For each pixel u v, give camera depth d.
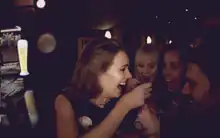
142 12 2.32
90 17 2.33
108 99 1.43
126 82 1.49
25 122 1.99
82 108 1.34
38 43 2.28
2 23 2.36
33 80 2.16
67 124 1.29
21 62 2.20
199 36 1.99
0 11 2.39
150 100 1.51
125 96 1.41
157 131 1.49
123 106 1.37
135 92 1.41
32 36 2.32
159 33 2.10
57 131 1.31
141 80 1.67
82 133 1.32
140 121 1.44
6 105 2.06
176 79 1.78
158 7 2.30
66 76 2.01
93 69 1.43
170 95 1.70
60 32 2.29
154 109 1.53
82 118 1.33
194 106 1.75
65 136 1.29
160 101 1.63
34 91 2.10
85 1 2.67
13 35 2.30
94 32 2.24
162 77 1.73
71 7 2.42
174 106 1.68
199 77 1.81
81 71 1.44
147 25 2.20
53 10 2.43
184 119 1.67
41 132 1.89
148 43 1.93
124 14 2.30
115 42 1.56
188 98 1.76
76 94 1.36
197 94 1.79
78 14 2.37
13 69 2.21
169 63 1.77
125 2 2.38
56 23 2.36
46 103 1.96
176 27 2.14
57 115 1.31
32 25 2.38
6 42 2.26
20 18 2.41
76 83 1.41
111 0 2.40
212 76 1.85
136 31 2.16
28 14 2.42
